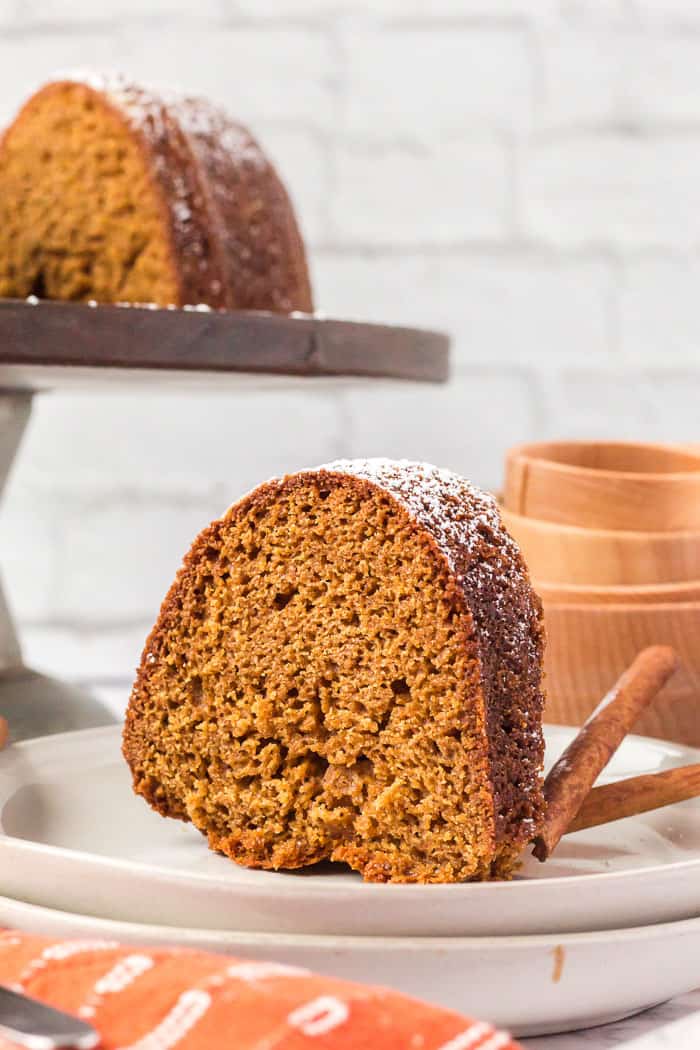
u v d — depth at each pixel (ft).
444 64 3.51
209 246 2.69
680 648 2.25
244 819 2.04
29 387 2.59
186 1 3.55
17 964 1.69
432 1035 1.50
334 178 3.53
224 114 2.82
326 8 3.52
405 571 1.96
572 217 3.52
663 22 3.50
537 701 2.01
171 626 2.06
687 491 2.30
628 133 3.51
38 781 2.13
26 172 2.83
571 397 3.55
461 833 1.95
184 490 3.59
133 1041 1.55
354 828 2.00
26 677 2.64
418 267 3.54
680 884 1.82
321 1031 1.51
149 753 2.07
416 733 1.96
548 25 3.50
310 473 2.00
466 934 1.78
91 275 2.79
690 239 3.52
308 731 2.02
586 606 2.27
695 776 2.07
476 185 3.52
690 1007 1.86
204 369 2.27
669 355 3.54
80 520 3.60
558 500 2.32
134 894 1.81
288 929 1.78
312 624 2.01
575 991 1.77
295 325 2.31
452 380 3.55
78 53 3.57
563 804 2.00
